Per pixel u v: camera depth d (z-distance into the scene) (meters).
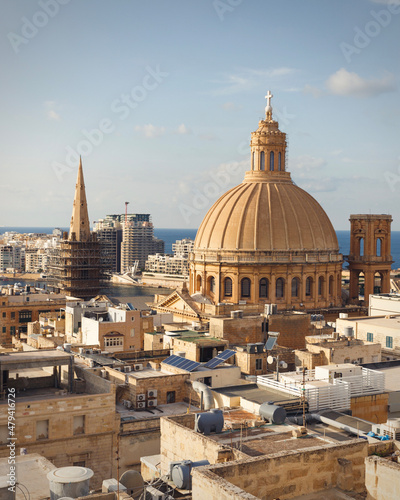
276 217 146.38
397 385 77.69
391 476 34.41
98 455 65.88
